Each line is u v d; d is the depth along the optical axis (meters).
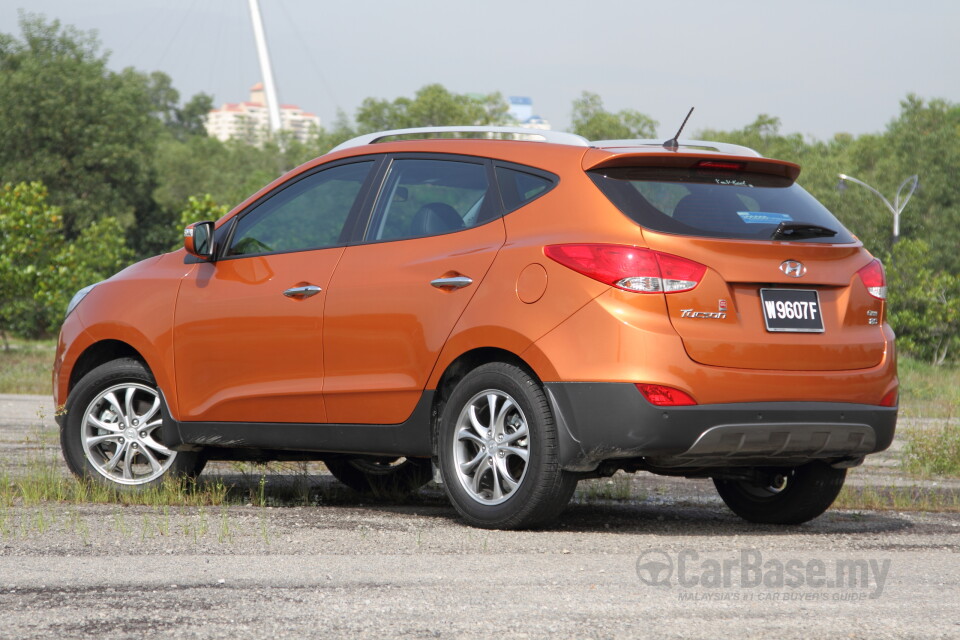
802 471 11.91
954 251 103.69
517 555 9.57
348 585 8.30
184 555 9.38
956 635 7.12
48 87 114.31
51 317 58.47
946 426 19.22
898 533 11.40
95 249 89.19
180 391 12.90
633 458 11.08
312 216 12.60
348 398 11.73
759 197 11.13
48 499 12.73
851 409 10.75
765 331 10.51
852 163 129.12
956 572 9.21
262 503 12.44
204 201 59.19
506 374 10.77
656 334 10.10
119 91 118.88
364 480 14.48
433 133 12.19
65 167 113.81
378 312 11.54
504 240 11.02
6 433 20.75
